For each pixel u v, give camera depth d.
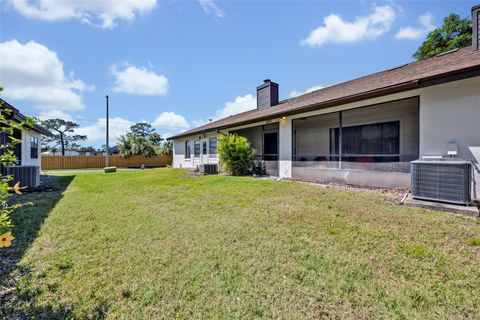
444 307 1.95
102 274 2.53
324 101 7.27
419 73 6.07
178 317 1.93
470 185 4.29
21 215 4.72
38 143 14.55
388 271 2.45
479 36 6.11
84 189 8.23
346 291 2.17
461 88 4.91
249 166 10.46
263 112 11.52
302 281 2.34
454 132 4.98
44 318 1.93
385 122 9.20
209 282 2.36
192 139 16.88
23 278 2.45
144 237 3.51
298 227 3.67
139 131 53.50
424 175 4.65
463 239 3.00
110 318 1.93
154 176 11.48
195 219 4.29
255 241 3.24
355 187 6.66
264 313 1.94
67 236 3.58
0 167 7.28
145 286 2.31
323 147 11.09
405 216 3.89
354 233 3.35
